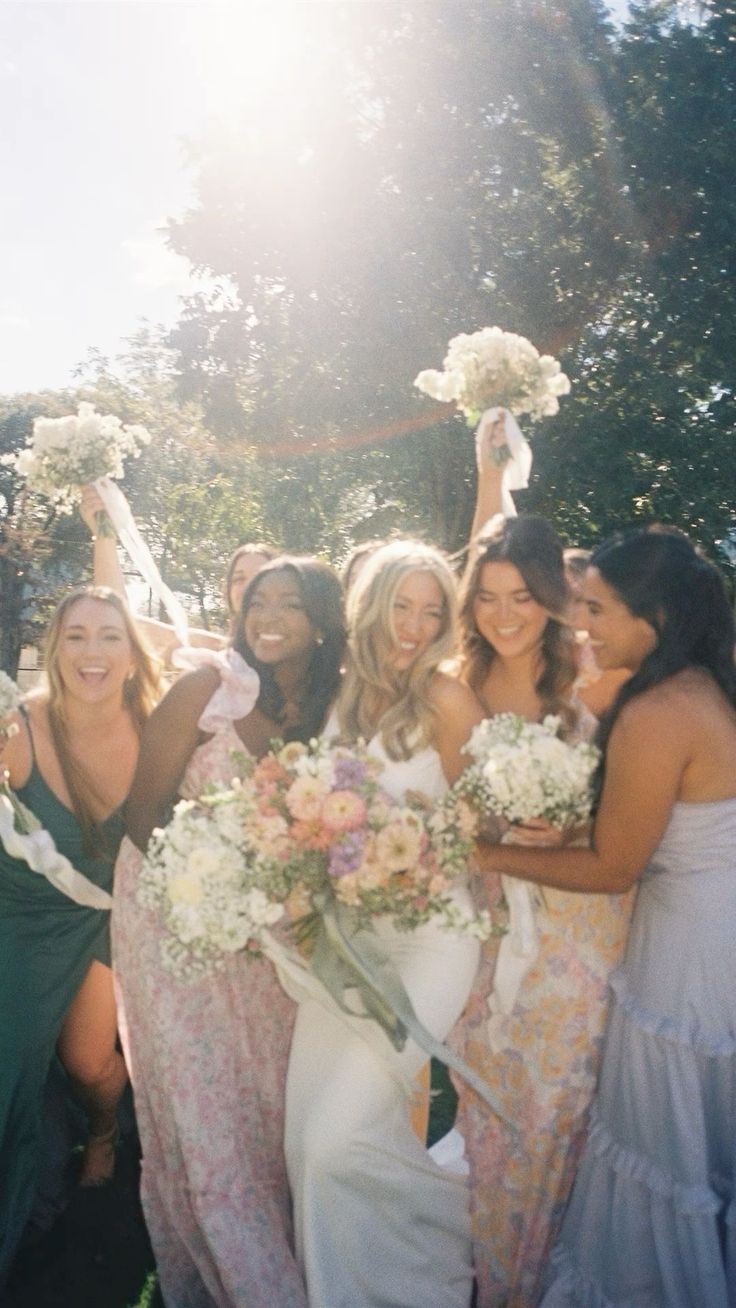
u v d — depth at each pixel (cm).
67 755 393
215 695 349
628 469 1570
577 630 357
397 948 346
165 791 354
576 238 1606
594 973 349
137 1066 358
